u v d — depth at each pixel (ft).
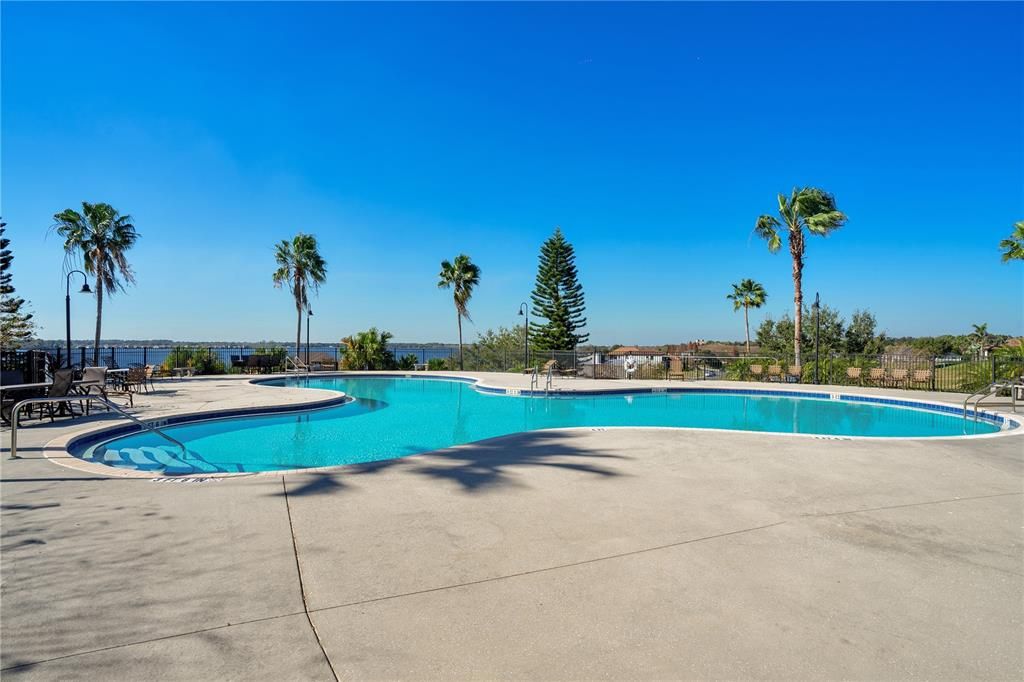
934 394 43.39
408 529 11.10
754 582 8.75
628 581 8.76
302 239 86.58
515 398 48.08
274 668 6.32
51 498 13.04
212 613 7.58
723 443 20.80
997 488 14.53
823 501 13.28
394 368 86.63
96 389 37.68
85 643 6.76
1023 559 9.74
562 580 8.78
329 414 37.50
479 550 10.02
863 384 53.16
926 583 8.75
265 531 10.88
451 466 16.79
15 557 9.43
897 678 6.27
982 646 6.94
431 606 7.89
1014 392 34.24
